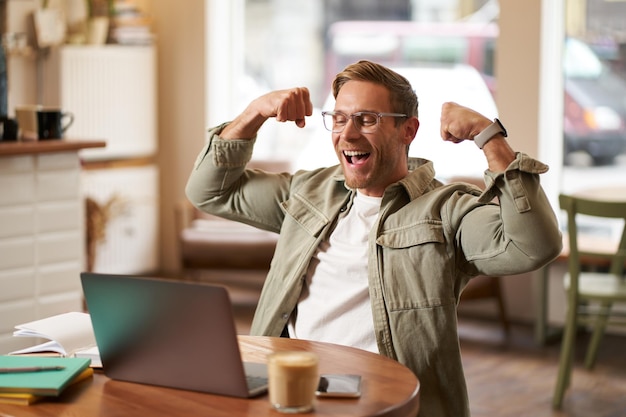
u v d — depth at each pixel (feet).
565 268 20.81
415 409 6.72
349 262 8.87
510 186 7.97
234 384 6.63
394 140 8.90
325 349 7.96
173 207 25.75
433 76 23.41
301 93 9.29
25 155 15.49
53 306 16.17
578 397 16.05
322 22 25.70
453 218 8.61
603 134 21.24
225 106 25.62
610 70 21.06
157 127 25.76
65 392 6.85
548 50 20.90
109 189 24.12
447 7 23.91
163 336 6.81
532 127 20.83
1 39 20.93
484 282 19.94
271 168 23.81
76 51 22.98
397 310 8.47
